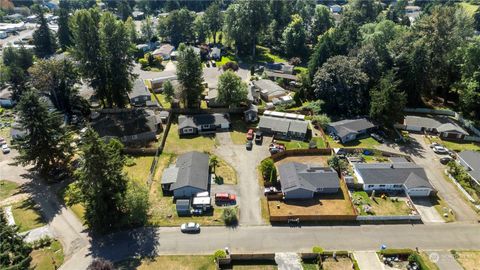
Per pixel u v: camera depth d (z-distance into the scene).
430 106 99.31
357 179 69.19
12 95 100.50
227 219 59.34
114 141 75.06
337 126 84.19
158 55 137.38
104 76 91.06
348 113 92.19
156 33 164.38
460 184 67.69
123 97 94.75
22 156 68.38
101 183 54.88
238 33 138.25
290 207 62.94
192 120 87.31
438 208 62.94
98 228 56.53
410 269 51.09
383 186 67.06
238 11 136.88
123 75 91.44
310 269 51.34
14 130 83.44
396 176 67.31
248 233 57.59
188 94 94.38
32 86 92.56
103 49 88.25
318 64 104.62
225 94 91.88
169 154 78.12
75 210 62.75
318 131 86.88
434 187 68.00
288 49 143.00
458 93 97.69
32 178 71.62
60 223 59.72
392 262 52.28
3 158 78.00
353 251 54.31
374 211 61.91
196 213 61.06
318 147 80.19
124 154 77.88
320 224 59.50
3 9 198.12
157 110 95.31
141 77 120.88
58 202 64.81
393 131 87.19
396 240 56.50
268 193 65.44
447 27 95.44
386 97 83.19
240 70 127.81
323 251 53.44
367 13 168.75
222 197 64.00
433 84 99.44
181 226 58.25
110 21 86.56
